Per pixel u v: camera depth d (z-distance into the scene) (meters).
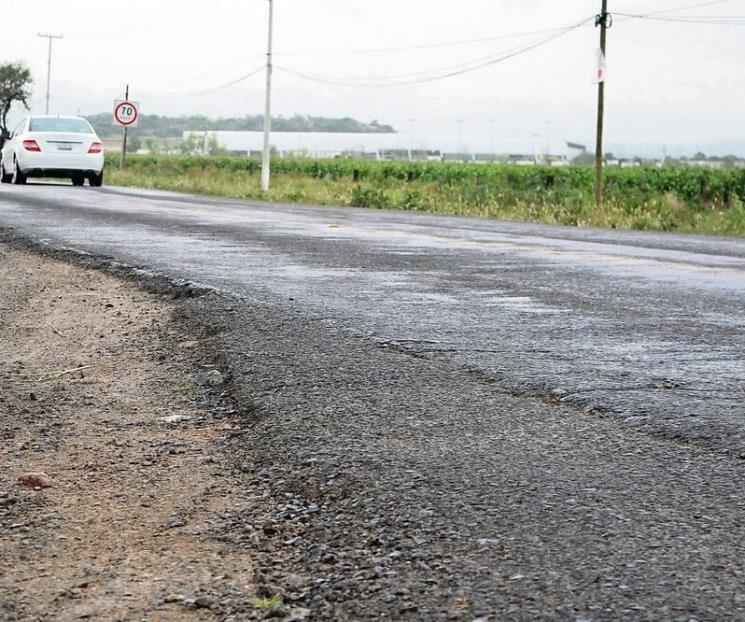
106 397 5.59
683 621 2.66
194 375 5.99
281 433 4.64
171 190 35.00
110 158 72.38
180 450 4.55
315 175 61.09
